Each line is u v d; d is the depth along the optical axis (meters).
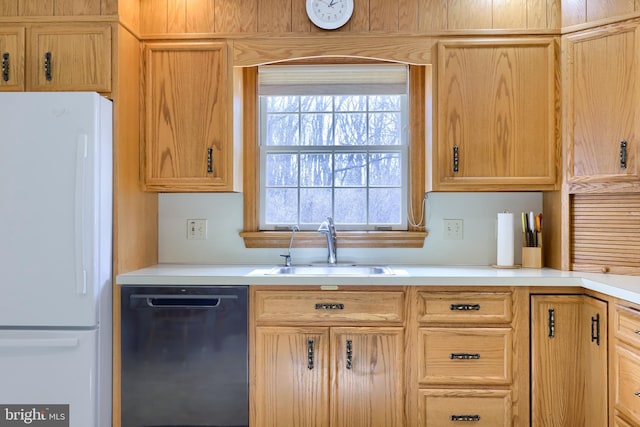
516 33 2.22
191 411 2.02
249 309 2.02
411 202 2.56
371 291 2.01
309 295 2.01
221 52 2.27
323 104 2.62
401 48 2.25
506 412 1.99
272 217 2.63
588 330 1.94
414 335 2.01
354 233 2.52
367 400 2.01
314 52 2.27
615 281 1.85
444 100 2.23
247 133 2.57
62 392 1.93
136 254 2.28
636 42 1.99
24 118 1.91
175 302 2.03
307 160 2.62
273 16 2.28
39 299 1.92
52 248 1.91
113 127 2.07
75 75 2.09
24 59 2.10
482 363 2.00
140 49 2.29
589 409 1.93
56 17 2.09
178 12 2.29
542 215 2.42
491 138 2.23
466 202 2.54
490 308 2.00
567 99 2.18
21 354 1.93
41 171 1.91
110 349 2.05
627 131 2.02
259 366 2.01
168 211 2.59
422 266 2.48
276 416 2.01
